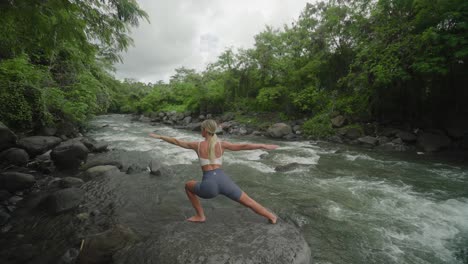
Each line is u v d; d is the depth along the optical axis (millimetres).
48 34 4105
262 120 18391
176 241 2758
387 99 12602
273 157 8969
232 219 3318
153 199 5066
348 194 5395
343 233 3779
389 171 7125
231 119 20766
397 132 11609
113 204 4812
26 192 5363
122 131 17391
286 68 18766
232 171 7172
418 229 3895
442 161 8242
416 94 11688
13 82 9422
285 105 18281
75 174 6773
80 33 4133
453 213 4441
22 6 3398
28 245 3426
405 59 10523
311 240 3588
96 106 13852
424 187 5801
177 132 17469
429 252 3293
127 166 7656
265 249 2635
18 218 4223
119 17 4727
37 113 10297
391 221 4156
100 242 3172
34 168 7012
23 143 7930
